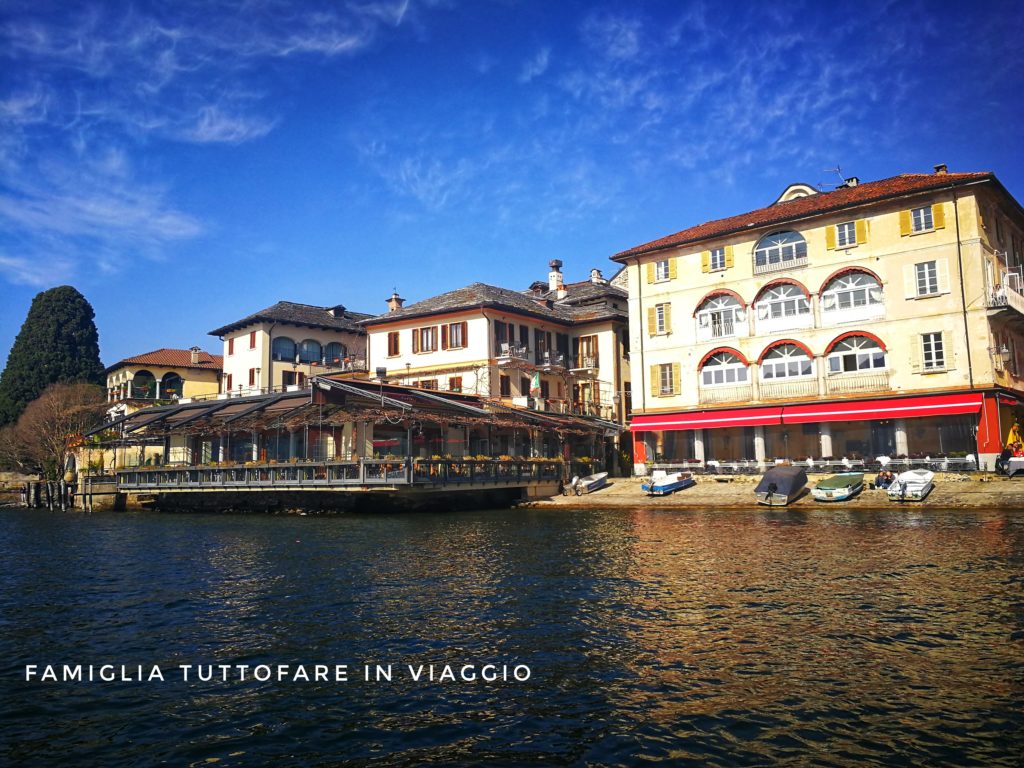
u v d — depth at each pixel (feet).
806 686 34.88
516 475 141.28
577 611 49.65
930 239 123.75
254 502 145.48
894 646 40.14
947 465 117.39
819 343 133.80
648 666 38.29
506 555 73.72
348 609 51.72
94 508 174.09
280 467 132.16
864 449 130.82
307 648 42.96
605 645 41.96
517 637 44.01
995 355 119.24
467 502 136.87
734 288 144.15
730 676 36.50
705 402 146.10
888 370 126.62
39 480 215.31
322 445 140.15
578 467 160.04
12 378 274.77
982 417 116.47
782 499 112.68
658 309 153.79
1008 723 30.32
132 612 53.01
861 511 103.35
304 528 106.32
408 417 121.80
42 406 223.71
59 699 36.11
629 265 159.02
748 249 142.92
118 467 171.83
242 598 56.34
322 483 126.11
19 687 37.78
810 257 135.44
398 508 128.26
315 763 28.81
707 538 81.82
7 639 46.37
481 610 50.57
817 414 131.34
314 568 68.49
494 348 168.25
